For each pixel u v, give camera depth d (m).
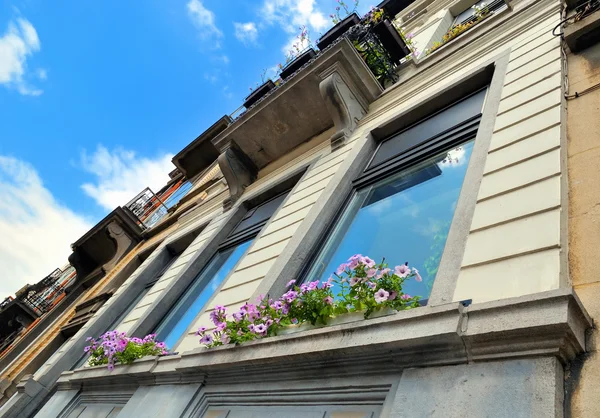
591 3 3.88
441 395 1.92
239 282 4.96
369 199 4.74
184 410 3.47
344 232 4.53
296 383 2.81
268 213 6.89
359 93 6.88
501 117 3.71
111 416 4.70
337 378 2.58
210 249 7.33
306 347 2.70
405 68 7.31
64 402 5.82
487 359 1.90
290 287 4.18
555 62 3.79
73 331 11.41
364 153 5.57
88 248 15.85
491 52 5.14
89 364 5.88
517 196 2.75
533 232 2.41
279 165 8.03
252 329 3.31
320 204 4.90
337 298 3.63
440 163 4.26
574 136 2.88
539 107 3.40
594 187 2.39
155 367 4.32
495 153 3.31
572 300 1.73
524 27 4.97
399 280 2.76
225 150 8.50
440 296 2.48
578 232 2.24
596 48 3.54
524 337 1.80
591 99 3.05
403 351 2.21
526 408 1.61
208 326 4.66
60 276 23.70
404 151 5.03
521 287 2.17
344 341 2.48
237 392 3.23
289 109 7.46
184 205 12.96
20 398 7.36
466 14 10.24
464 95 5.07
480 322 1.94
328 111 6.96
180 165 18.50
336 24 9.91
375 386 2.34
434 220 3.56
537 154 2.94
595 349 1.70
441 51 6.49
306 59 10.23
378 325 2.37
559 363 1.72
